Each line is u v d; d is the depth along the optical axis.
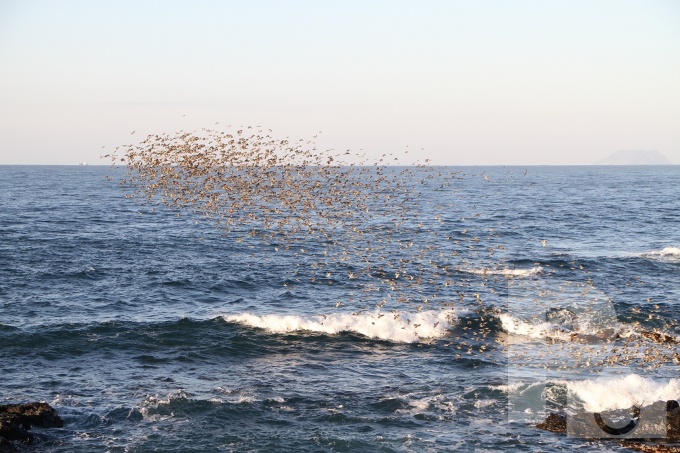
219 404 24.44
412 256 51.84
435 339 32.25
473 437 22.22
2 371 27.56
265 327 33.72
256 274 46.34
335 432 22.61
